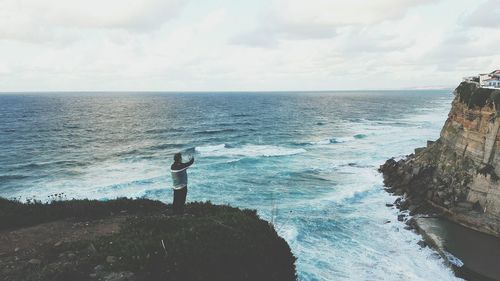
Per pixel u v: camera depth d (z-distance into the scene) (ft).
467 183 96.99
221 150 183.01
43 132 240.73
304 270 64.03
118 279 28.94
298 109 489.26
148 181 121.19
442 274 66.44
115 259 30.89
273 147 191.52
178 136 232.32
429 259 71.36
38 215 40.22
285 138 226.58
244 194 107.65
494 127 94.53
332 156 164.04
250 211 47.16
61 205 43.73
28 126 270.46
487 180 92.02
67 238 35.17
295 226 82.64
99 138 220.43
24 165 147.43
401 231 83.35
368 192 110.11
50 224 39.01
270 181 121.70
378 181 121.60
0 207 40.83
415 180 111.24
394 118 358.64
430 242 77.41
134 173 135.03
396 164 126.82
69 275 28.30
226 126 287.89
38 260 29.99
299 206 97.04
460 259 70.44
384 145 191.31
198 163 149.79
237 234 38.24
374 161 149.89
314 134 244.01
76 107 489.67
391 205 99.66
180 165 41.39
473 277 65.31
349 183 119.65
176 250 33.22
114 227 38.73
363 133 241.14
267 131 260.01
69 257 30.66
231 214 43.27
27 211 40.70
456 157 106.63
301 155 167.12
